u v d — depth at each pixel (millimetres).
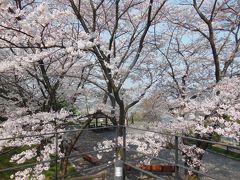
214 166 13844
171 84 10555
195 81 10656
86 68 9641
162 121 10273
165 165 10148
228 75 10023
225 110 7438
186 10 10203
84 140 15680
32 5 8719
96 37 6824
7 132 6730
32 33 6227
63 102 9141
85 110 8852
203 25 10125
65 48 6625
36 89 9281
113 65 7004
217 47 10633
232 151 16344
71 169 10594
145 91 9859
